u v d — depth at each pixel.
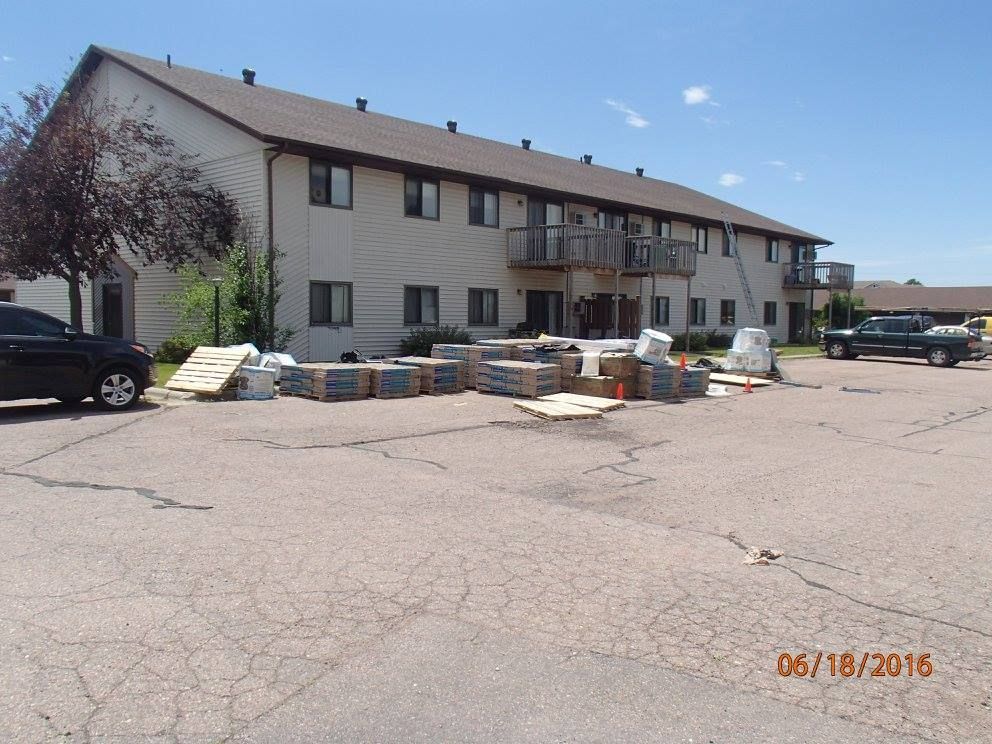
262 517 6.02
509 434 10.46
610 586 4.78
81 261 19.64
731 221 34.41
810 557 5.48
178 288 22.44
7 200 18.28
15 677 3.44
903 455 9.88
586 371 14.75
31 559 4.94
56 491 6.70
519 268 25.77
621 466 8.58
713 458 9.26
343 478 7.50
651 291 31.25
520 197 25.86
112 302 25.30
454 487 7.28
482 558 5.21
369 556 5.16
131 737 3.02
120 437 9.41
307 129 20.78
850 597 4.71
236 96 22.66
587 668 3.70
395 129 26.33
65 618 4.06
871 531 6.20
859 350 29.94
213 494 6.71
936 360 28.06
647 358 15.15
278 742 3.03
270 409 12.23
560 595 4.60
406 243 22.39
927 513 6.83
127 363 11.77
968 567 5.34
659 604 4.52
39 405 12.24
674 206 32.81
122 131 20.09
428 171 21.95
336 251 20.77
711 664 3.79
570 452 9.31
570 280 24.89
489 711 3.29
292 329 19.80
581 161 38.12
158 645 3.78
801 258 42.00
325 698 3.35
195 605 4.27
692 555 5.45
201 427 10.31
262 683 3.46
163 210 19.98
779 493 7.49
